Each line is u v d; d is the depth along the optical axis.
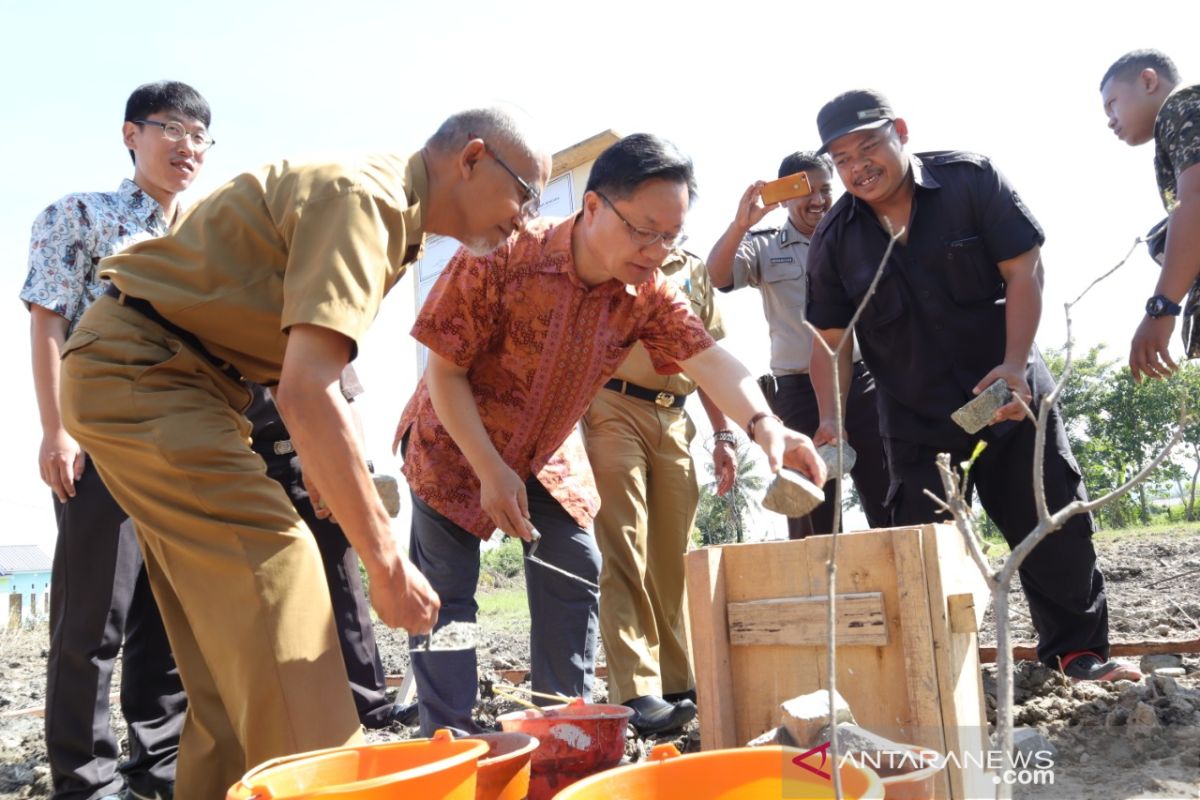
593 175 2.67
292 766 1.78
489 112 2.30
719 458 4.31
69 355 2.15
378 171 2.14
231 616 2.03
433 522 3.01
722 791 1.82
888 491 4.13
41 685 6.16
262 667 2.00
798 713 2.00
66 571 3.01
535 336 2.84
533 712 2.55
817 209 4.80
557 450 3.13
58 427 3.05
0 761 3.90
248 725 2.02
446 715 2.82
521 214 2.36
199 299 2.12
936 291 3.65
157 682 3.20
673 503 3.87
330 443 1.90
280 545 2.07
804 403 4.73
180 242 2.16
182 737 2.36
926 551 2.23
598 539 3.71
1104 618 3.65
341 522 1.94
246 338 2.19
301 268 1.96
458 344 2.81
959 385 3.66
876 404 4.47
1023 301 3.54
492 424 2.98
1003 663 1.13
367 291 1.96
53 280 3.18
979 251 3.62
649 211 2.56
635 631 3.65
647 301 2.87
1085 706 3.16
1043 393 3.60
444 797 1.63
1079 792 2.45
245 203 2.13
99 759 3.04
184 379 2.18
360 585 4.02
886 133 3.57
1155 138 3.54
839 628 2.37
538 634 3.07
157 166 3.45
